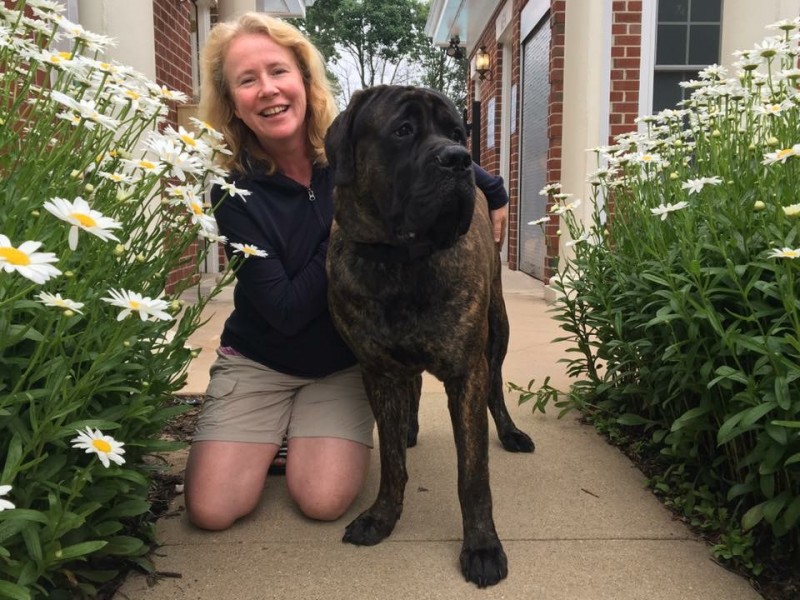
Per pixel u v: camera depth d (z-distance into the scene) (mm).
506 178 11109
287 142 2523
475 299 2154
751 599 1902
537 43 8422
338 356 2633
